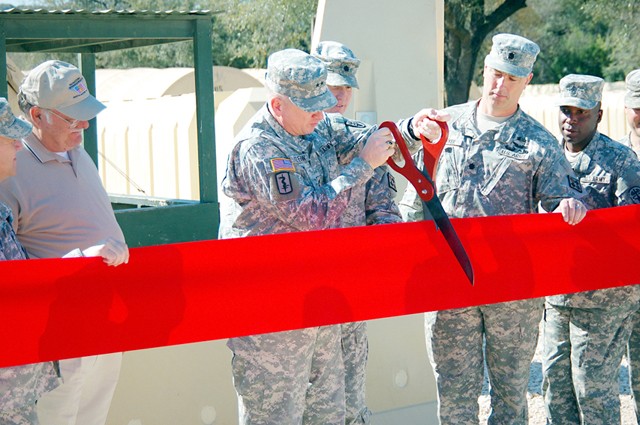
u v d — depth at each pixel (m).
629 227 3.69
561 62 22.14
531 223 3.50
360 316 3.15
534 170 3.68
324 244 3.04
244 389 3.05
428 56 5.28
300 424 3.09
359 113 5.15
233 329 2.96
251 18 18.23
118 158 10.16
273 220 3.05
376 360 4.38
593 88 4.10
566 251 3.58
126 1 18.52
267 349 3.01
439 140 3.02
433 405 4.53
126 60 18.86
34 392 2.75
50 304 2.71
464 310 3.67
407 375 4.47
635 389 4.51
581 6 19.27
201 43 5.48
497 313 3.65
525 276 3.51
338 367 3.21
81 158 3.31
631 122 4.61
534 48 3.65
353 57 3.82
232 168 3.01
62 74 3.12
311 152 3.09
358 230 3.10
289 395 3.04
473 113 3.80
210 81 5.52
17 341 2.68
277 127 3.00
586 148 4.22
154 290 2.84
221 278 2.92
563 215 3.52
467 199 3.74
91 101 3.18
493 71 3.68
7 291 2.65
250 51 18.97
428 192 3.09
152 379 3.73
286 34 18.33
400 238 3.19
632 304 4.03
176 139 9.12
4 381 2.67
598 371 4.05
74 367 3.22
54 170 3.20
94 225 3.26
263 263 2.96
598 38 21.97
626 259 3.70
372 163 2.94
